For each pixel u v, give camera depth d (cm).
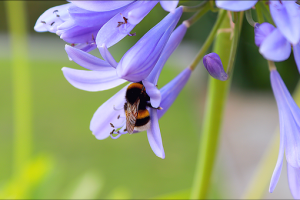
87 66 35
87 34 35
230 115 135
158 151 35
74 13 34
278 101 36
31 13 281
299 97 44
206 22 151
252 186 47
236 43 36
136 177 88
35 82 162
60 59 208
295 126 36
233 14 36
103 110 38
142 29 147
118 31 34
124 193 51
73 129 114
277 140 45
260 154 102
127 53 34
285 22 33
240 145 109
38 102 138
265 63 143
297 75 139
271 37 32
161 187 83
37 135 110
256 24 35
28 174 48
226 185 84
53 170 49
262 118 131
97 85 36
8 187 48
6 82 155
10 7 49
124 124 38
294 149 35
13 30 50
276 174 35
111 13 35
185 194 50
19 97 50
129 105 37
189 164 94
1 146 100
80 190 50
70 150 100
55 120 121
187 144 106
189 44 197
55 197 49
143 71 34
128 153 99
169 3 33
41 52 227
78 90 151
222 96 40
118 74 34
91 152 99
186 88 154
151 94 34
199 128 119
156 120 36
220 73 35
